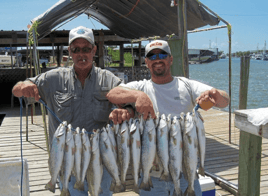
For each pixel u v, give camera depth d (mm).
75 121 2564
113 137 2285
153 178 2492
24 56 27781
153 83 2635
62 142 2135
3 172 2064
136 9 7145
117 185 2285
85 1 5469
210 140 6625
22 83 2336
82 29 2418
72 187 2475
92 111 2584
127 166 2256
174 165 2236
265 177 4414
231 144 6258
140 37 9891
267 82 39562
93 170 2242
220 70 83312
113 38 12953
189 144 2215
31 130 7738
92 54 2514
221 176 4473
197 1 6426
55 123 2570
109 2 7121
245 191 2865
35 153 5812
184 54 5762
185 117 2268
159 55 2484
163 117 2283
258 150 2807
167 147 2242
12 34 11727
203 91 2484
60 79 2557
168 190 2490
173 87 2586
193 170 2227
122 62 16328
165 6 6766
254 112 2217
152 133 2242
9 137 7082
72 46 2416
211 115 9453
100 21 9484
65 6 5133
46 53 23312
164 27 8016
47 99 2590
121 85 2508
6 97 12641
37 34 5133
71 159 2152
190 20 7453
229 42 6410
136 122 2268
